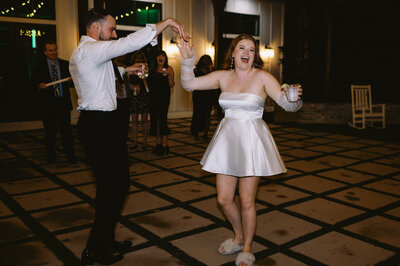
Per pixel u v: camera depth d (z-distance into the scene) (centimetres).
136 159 591
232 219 275
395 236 317
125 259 271
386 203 399
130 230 322
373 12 1321
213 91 759
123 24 1037
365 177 500
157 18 1094
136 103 645
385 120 1049
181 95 1155
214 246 294
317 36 1377
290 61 1138
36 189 435
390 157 625
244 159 248
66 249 286
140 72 306
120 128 261
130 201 396
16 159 590
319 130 919
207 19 1180
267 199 408
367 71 1359
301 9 1308
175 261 270
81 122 254
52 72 540
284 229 329
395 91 1280
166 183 463
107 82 250
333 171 530
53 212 363
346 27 1356
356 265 267
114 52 232
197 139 775
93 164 255
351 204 395
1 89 885
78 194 419
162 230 323
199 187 447
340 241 306
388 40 1308
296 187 453
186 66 267
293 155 634
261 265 265
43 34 923
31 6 901
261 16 1332
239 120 257
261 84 258
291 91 232
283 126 983
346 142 762
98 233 259
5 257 272
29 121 920
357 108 977
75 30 959
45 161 577
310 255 281
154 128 616
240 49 260
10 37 884
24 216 352
